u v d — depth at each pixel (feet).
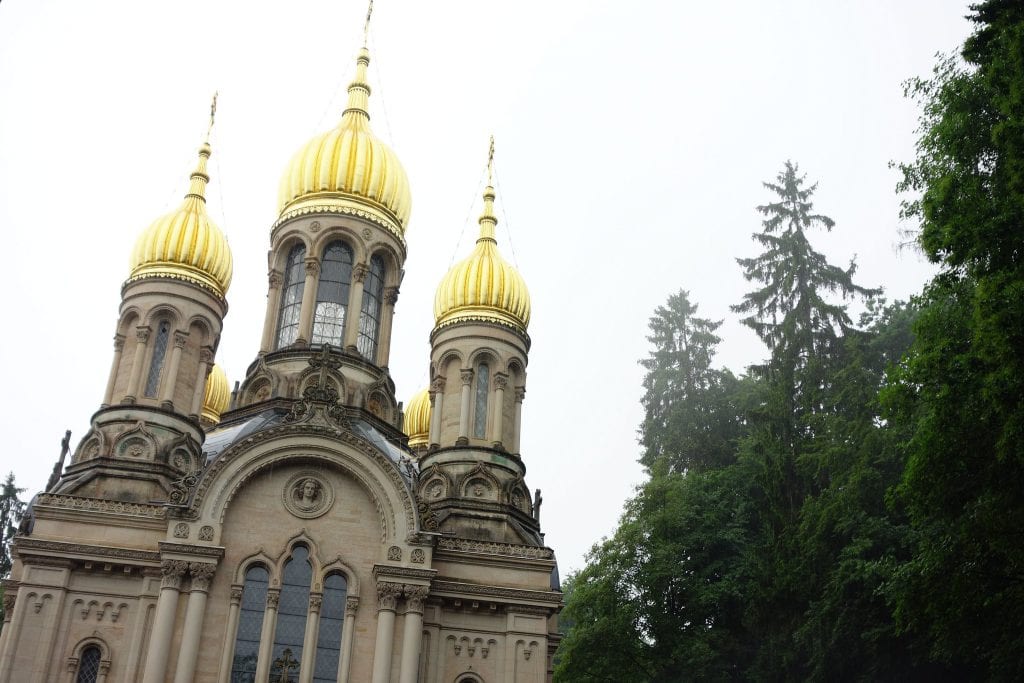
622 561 202.59
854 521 174.70
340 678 147.23
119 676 146.30
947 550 136.36
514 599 159.74
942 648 149.79
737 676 197.77
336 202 200.54
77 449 169.68
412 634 150.00
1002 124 124.67
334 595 152.76
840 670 170.91
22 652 144.97
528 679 156.35
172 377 173.17
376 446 157.58
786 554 185.47
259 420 174.70
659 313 286.25
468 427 182.91
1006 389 118.32
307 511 155.12
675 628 199.41
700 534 207.00
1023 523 123.54
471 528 171.01
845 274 232.53
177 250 181.06
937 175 146.41
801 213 242.37
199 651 144.87
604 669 196.13
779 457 197.67
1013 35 126.52
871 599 165.27
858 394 193.77
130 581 151.64
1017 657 138.10
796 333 219.00
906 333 218.79
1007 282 120.26
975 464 130.41
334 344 195.83
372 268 203.21
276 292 199.72
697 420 257.14
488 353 188.44
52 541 149.79
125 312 177.99
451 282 194.80
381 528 155.02
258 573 152.05
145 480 162.81
